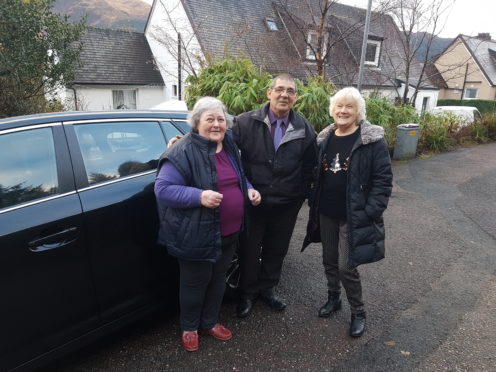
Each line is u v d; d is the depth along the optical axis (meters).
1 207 1.73
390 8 8.64
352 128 2.30
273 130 2.42
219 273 2.27
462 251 3.84
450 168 7.96
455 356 2.27
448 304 2.85
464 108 13.05
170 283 2.40
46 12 7.75
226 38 13.67
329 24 9.93
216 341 2.39
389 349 2.33
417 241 4.09
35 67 7.37
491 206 5.40
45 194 1.87
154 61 15.05
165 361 2.20
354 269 2.37
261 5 16.78
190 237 1.95
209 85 6.08
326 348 2.33
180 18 14.23
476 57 26.70
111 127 2.24
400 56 14.81
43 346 1.83
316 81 6.41
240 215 2.19
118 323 2.15
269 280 2.75
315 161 2.53
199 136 1.98
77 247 1.89
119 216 2.06
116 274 2.08
